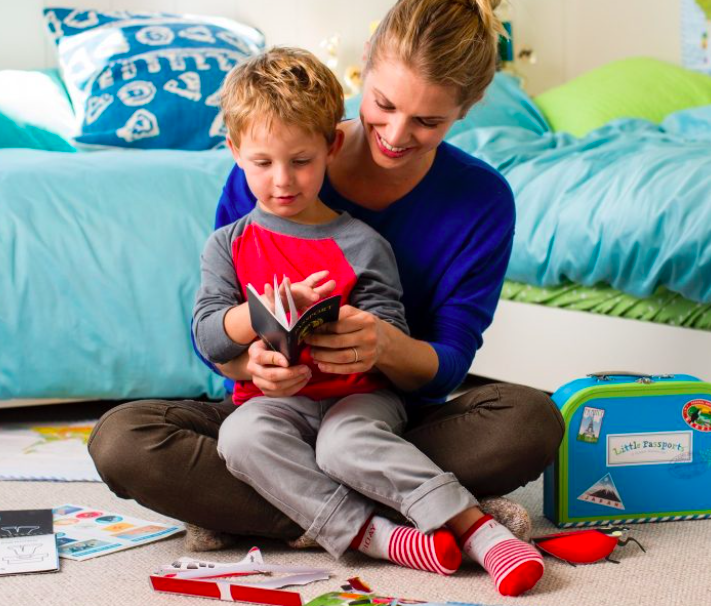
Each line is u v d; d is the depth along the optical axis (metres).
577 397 1.54
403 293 1.58
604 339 2.30
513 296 2.51
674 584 1.30
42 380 2.18
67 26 3.20
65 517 1.60
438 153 1.57
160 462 1.38
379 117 1.37
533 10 4.19
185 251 2.30
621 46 4.22
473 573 1.35
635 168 2.25
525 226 2.40
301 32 3.65
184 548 1.47
